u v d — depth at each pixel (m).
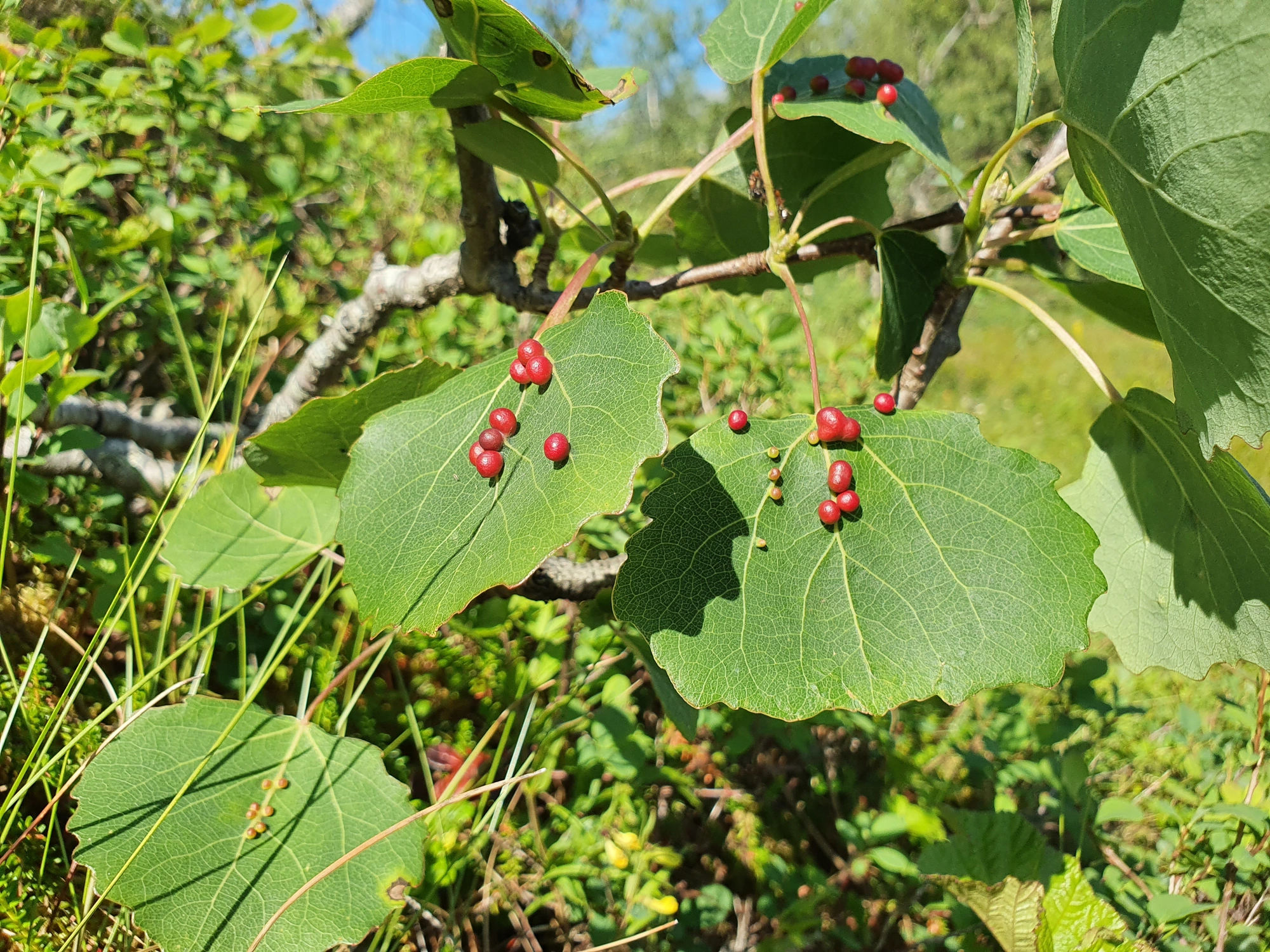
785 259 0.17
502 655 0.25
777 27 0.19
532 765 0.22
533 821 0.22
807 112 0.16
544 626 0.24
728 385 0.35
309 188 0.33
